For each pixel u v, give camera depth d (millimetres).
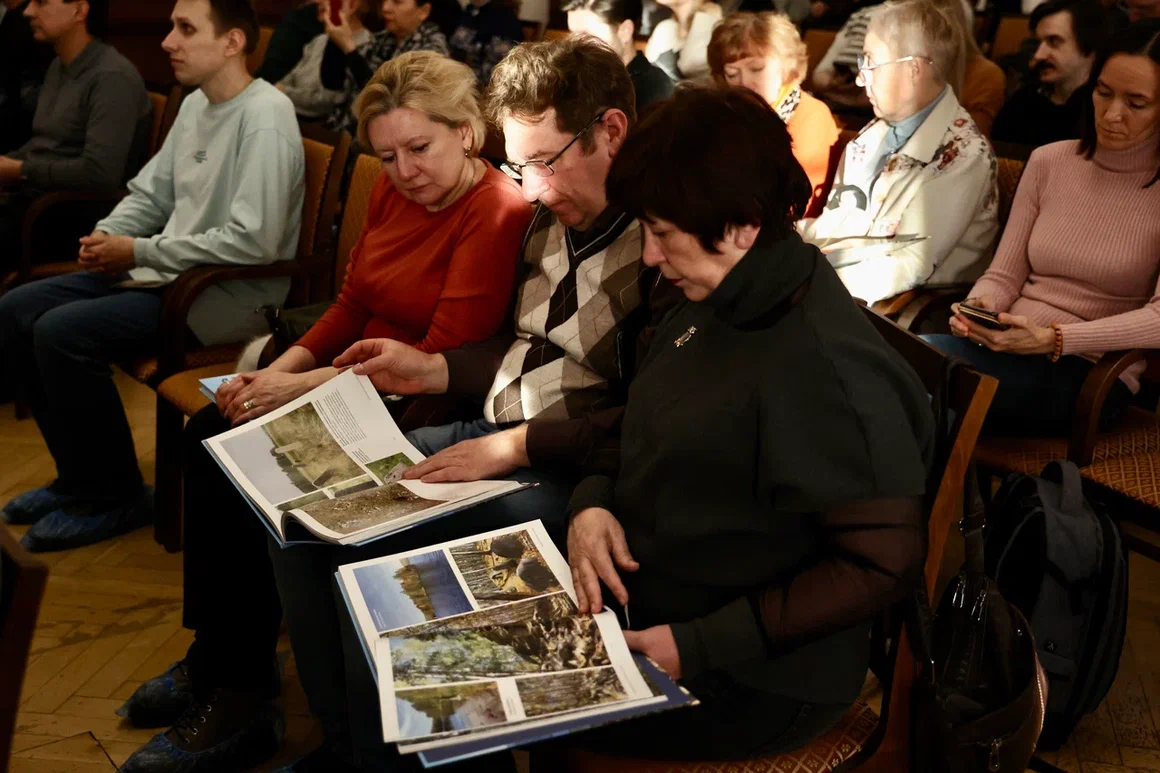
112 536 2502
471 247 1771
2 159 3096
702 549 1182
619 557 1231
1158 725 1897
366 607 1188
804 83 3666
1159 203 1974
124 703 1917
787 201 1091
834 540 1100
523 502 1498
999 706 1205
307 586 1536
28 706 1910
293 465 1576
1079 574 1676
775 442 1077
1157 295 1916
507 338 1787
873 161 2408
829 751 1211
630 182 1084
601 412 1503
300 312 2150
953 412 1219
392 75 1745
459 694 1039
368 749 1348
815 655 1164
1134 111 1928
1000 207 2330
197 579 1729
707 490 1160
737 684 1168
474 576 1248
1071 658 1698
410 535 1483
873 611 1083
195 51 2385
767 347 1105
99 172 3072
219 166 2451
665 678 1069
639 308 1522
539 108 1489
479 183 1819
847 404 1059
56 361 2336
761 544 1157
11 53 3449
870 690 1543
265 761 1790
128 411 3160
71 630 2145
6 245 3088
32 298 2479
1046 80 2938
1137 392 2100
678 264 1108
